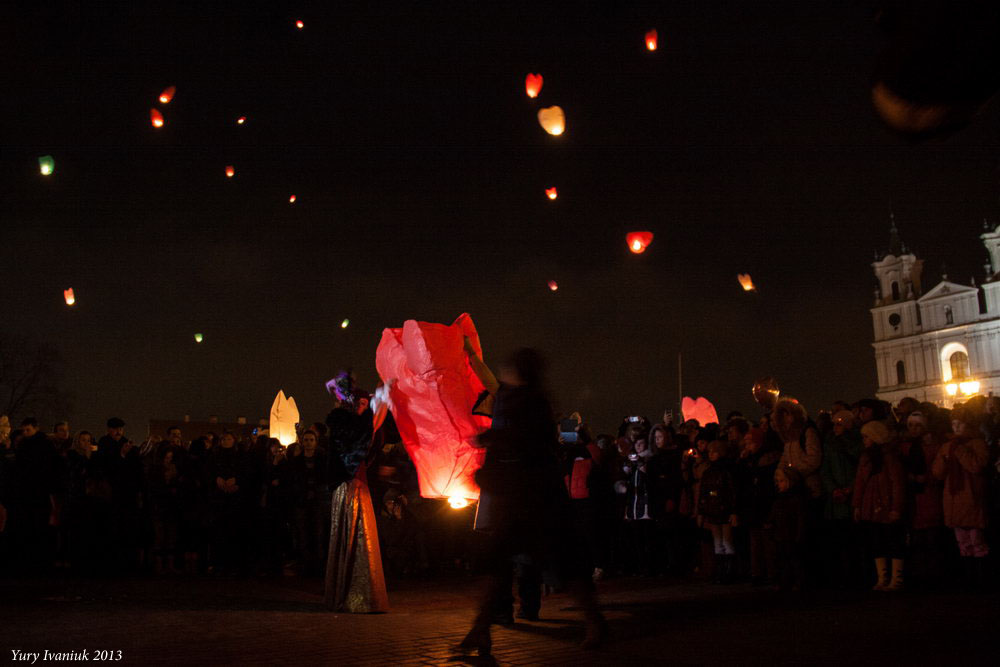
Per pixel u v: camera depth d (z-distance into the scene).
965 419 7.41
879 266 62.47
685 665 4.30
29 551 10.31
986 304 56.06
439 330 7.51
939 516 7.61
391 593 8.28
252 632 5.44
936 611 6.00
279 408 13.16
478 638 4.57
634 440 9.91
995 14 0.98
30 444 10.20
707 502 8.45
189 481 10.46
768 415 8.88
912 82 1.08
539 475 4.84
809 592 7.45
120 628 5.58
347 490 6.68
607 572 9.81
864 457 7.50
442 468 7.39
